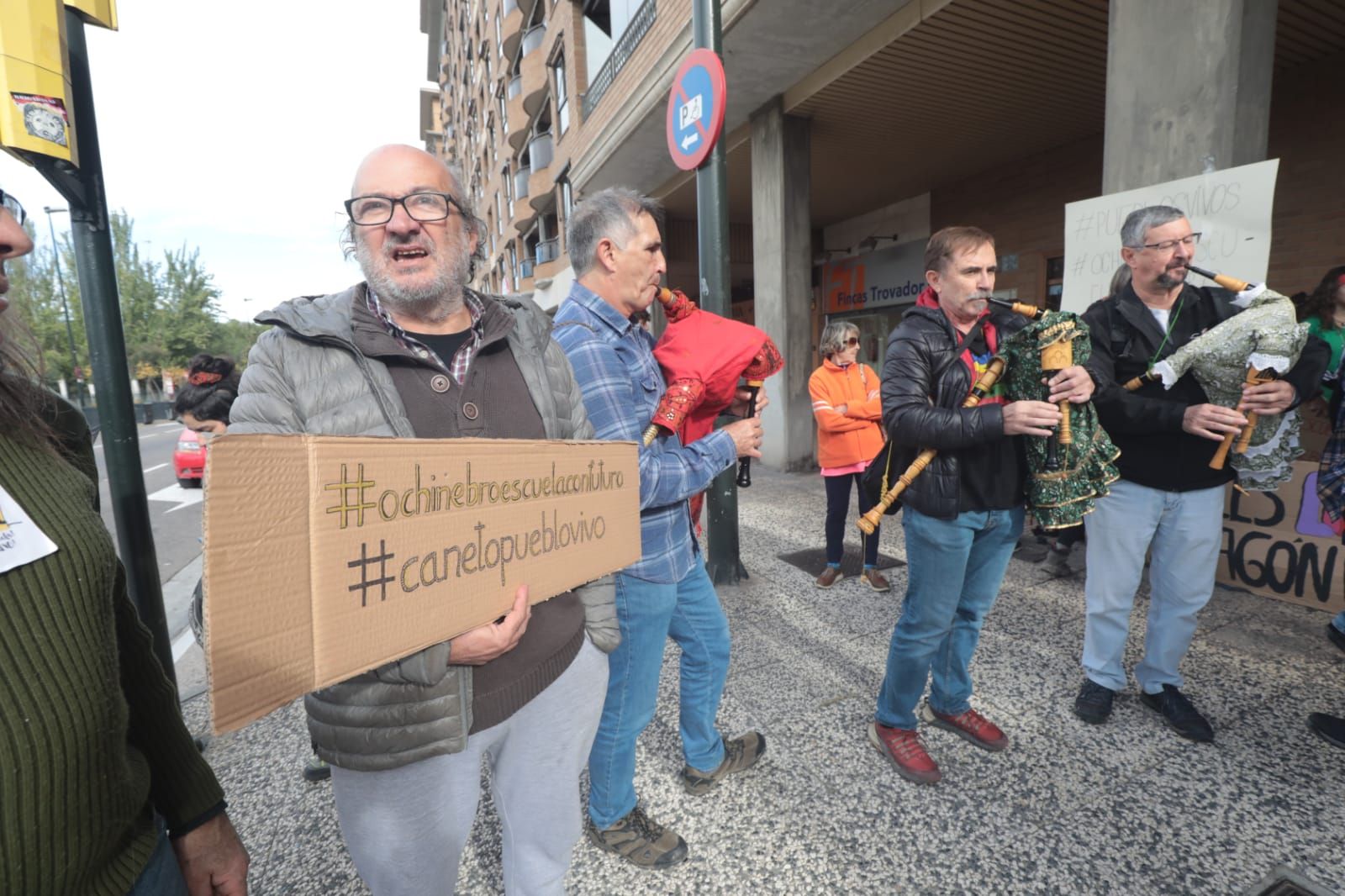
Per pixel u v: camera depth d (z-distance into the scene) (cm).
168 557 636
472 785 122
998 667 287
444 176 122
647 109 817
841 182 960
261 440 74
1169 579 236
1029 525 493
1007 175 881
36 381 83
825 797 211
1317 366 223
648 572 170
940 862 182
